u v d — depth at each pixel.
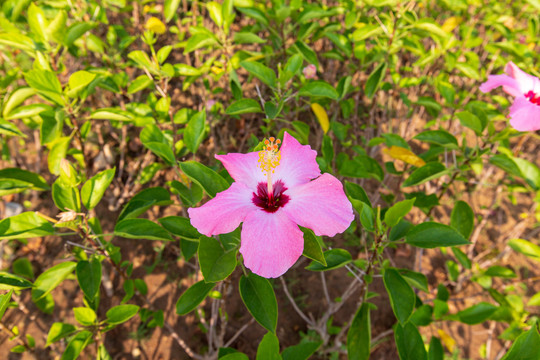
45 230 0.28
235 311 0.53
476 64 0.54
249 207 0.24
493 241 0.63
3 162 0.60
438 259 0.60
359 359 0.30
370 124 0.61
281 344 0.51
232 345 0.50
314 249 0.23
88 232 0.29
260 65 0.38
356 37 0.45
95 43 0.49
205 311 0.53
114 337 0.49
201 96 0.63
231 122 0.69
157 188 0.34
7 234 0.27
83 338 0.32
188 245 0.35
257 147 0.28
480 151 0.38
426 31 0.50
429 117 0.76
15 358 0.47
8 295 0.23
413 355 0.29
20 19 0.44
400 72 0.69
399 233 0.30
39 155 0.59
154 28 0.51
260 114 0.70
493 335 0.53
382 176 0.42
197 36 0.42
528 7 0.63
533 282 0.58
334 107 0.61
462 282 0.57
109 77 0.44
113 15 0.78
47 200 0.59
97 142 0.64
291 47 0.50
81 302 0.51
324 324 0.49
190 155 0.64
